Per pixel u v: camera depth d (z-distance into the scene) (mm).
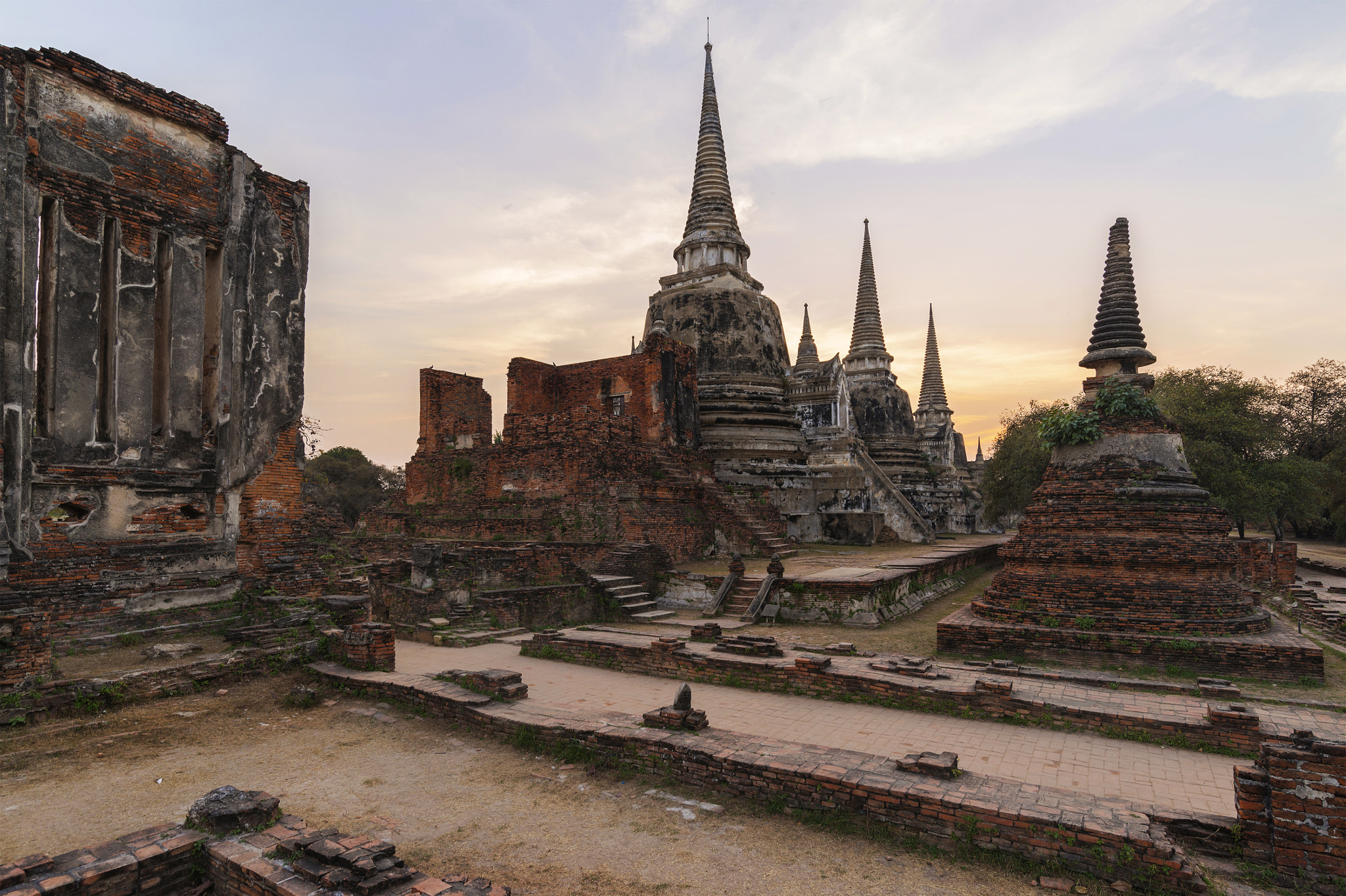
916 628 17844
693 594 20734
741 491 30469
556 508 24922
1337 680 12430
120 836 6559
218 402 13531
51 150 11609
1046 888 5949
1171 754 8867
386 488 53312
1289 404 44094
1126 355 15695
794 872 6211
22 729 9211
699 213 41469
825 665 11688
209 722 9992
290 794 7738
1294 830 6055
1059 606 14664
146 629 12102
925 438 69062
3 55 10992
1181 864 5750
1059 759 8695
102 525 12062
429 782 8125
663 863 6344
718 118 42562
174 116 13148
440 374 31844
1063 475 15750
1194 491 14719
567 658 14375
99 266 12133
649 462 28047
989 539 45969
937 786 6957
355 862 5387
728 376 36781
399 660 14539
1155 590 14031
